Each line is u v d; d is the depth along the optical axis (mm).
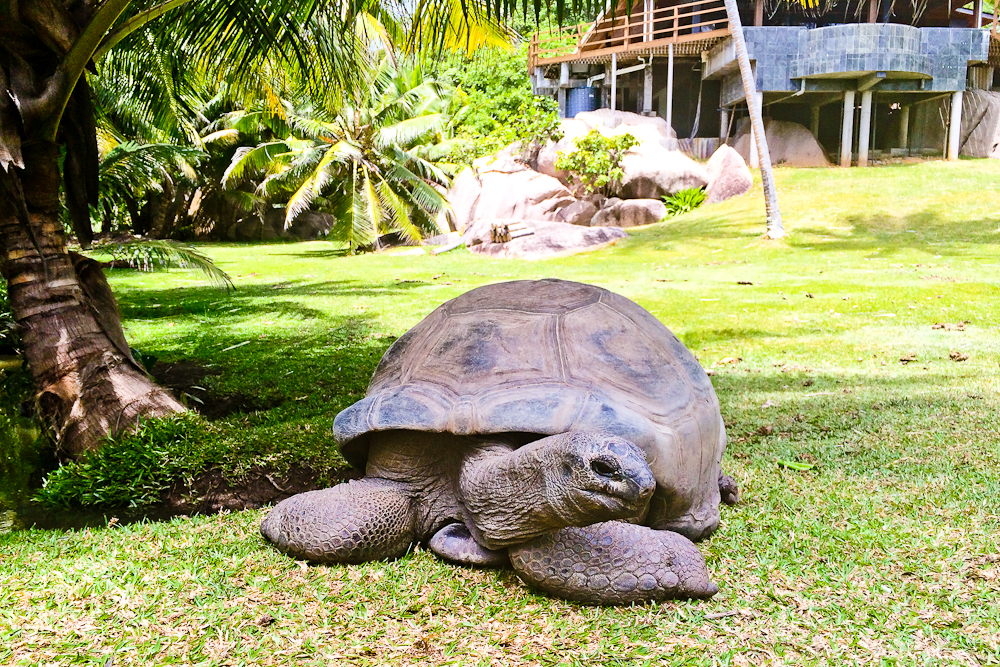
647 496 1966
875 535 2619
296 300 10008
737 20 14297
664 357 2621
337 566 2492
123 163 17719
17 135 3537
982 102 21234
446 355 2594
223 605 2254
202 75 7152
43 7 3510
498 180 20641
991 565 2389
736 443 3848
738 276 11141
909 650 1962
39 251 3773
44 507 3289
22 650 2025
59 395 3707
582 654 1971
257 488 3350
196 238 26250
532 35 23188
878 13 20750
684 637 2037
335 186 22703
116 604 2270
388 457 2584
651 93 22062
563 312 2629
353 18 5355
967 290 8703
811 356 5949
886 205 15664
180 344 7121
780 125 21031
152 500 3279
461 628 2117
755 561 2463
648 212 18219
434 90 22078
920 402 4426
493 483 2238
